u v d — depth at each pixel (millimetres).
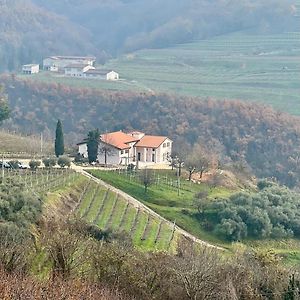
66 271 110000
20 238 125125
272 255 155000
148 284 113875
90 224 171875
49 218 152625
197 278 115312
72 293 95125
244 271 124812
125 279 112500
